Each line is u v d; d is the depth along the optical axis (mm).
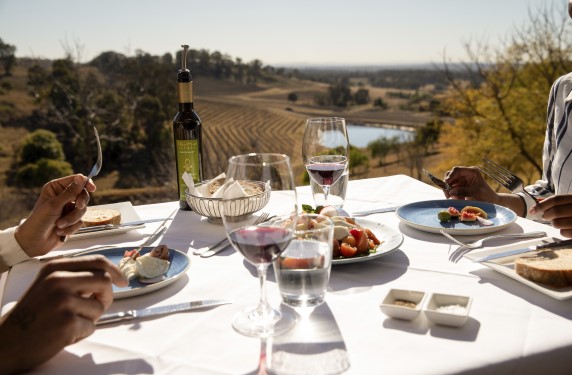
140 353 803
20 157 19562
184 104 1580
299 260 934
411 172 19594
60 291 792
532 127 12742
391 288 952
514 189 1548
